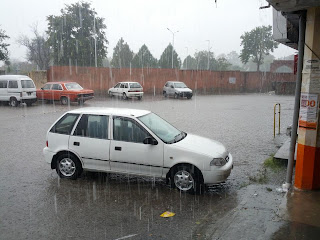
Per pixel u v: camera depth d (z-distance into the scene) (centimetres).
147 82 3381
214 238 407
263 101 2678
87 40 4019
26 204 534
